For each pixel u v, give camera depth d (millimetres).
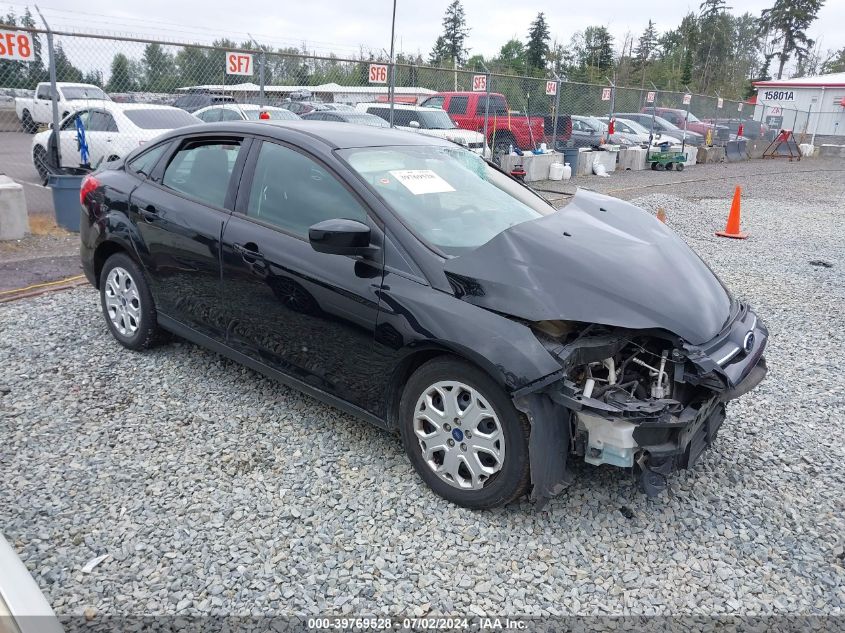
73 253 7633
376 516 3102
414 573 2766
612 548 2975
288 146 3803
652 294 3023
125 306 4703
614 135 23781
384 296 3201
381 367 3277
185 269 4129
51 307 5668
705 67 85062
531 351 2793
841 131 40531
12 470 3314
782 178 21438
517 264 3047
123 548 2809
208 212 4016
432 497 3250
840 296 7262
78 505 3074
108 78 10672
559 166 17828
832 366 5215
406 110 16469
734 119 31656
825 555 3008
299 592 2633
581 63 74125
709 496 3400
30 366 4477
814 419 4297
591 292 2953
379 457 3578
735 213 10578
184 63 11289
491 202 3844
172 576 2674
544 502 2959
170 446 3605
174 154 4414
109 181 4707
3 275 6598
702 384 2916
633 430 2807
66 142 11141
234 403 4102
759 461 3766
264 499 3189
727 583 2805
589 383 2887
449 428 3127
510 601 2646
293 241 3602
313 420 3939
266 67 12883
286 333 3656
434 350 3109
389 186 3527
